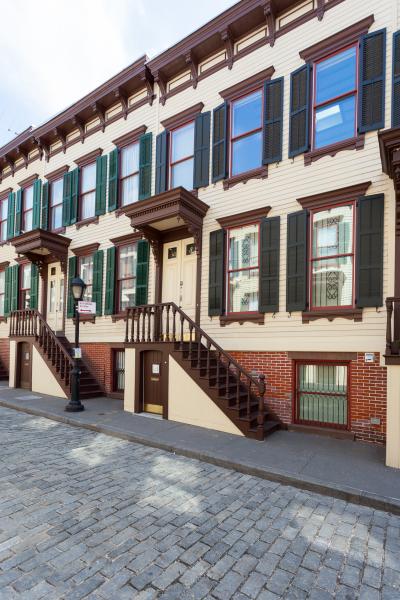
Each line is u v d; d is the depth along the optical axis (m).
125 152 12.00
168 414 8.19
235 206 9.16
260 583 2.96
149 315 8.92
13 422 8.22
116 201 11.82
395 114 7.00
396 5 7.21
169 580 2.96
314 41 8.23
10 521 3.77
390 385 5.57
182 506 4.25
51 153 14.34
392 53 7.13
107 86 11.93
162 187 10.48
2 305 16.42
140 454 6.11
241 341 8.67
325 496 4.69
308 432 7.45
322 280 7.79
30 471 5.17
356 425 7.03
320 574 3.11
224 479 5.15
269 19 8.77
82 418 8.23
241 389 8.36
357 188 7.33
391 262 6.88
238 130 9.38
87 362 12.08
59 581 2.89
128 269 11.48
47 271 14.25
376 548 3.52
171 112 10.69
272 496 4.64
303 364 7.90
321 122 8.10
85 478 4.97
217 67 9.77
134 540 3.50
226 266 9.20
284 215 8.36
